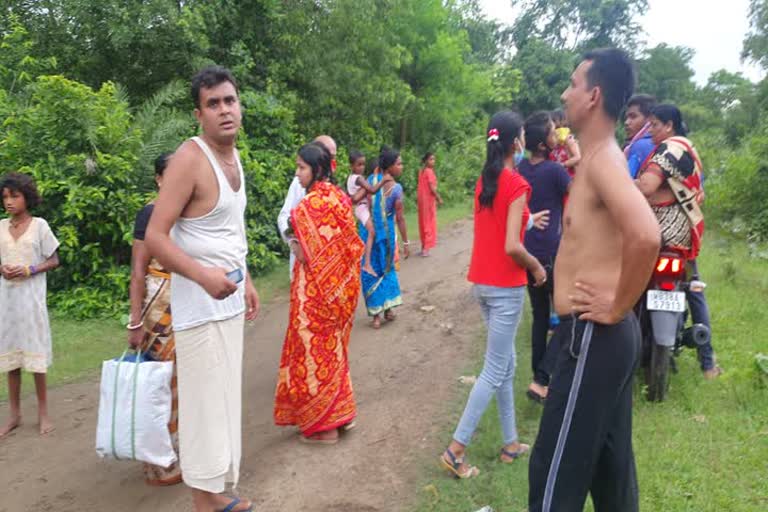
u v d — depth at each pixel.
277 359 5.69
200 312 2.72
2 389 5.07
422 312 6.93
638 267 1.98
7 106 7.72
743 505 2.91
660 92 40.09
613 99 2.19
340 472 3.56
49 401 4.82
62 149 7.42
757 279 7.25
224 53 10.96
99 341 6.23
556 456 2.29
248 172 9.27
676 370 4.60
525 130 4.48
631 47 38.34
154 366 3.16
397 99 15.43
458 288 7.94
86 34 9.95
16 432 4.27
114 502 3.37
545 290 4.36
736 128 18.88
